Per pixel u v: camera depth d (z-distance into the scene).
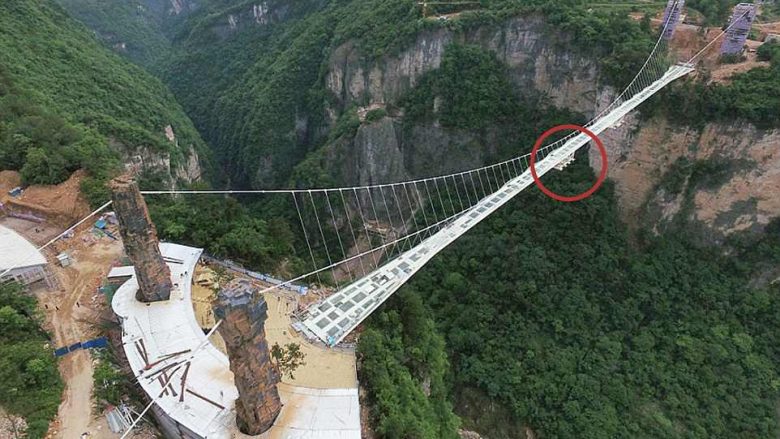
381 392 30.53
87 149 51.94
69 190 46.16
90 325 33.72
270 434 25.02
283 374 30.75
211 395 26.98
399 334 37.44
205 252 42.84
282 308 37.59
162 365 28.77
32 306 33.00
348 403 27.09
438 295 58.62
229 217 46.41
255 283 40.00
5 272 34.34
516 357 52.31
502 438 48.53
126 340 30.44
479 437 47.69
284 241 46.94
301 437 25.02
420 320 39.97
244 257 43.06
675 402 47.88
